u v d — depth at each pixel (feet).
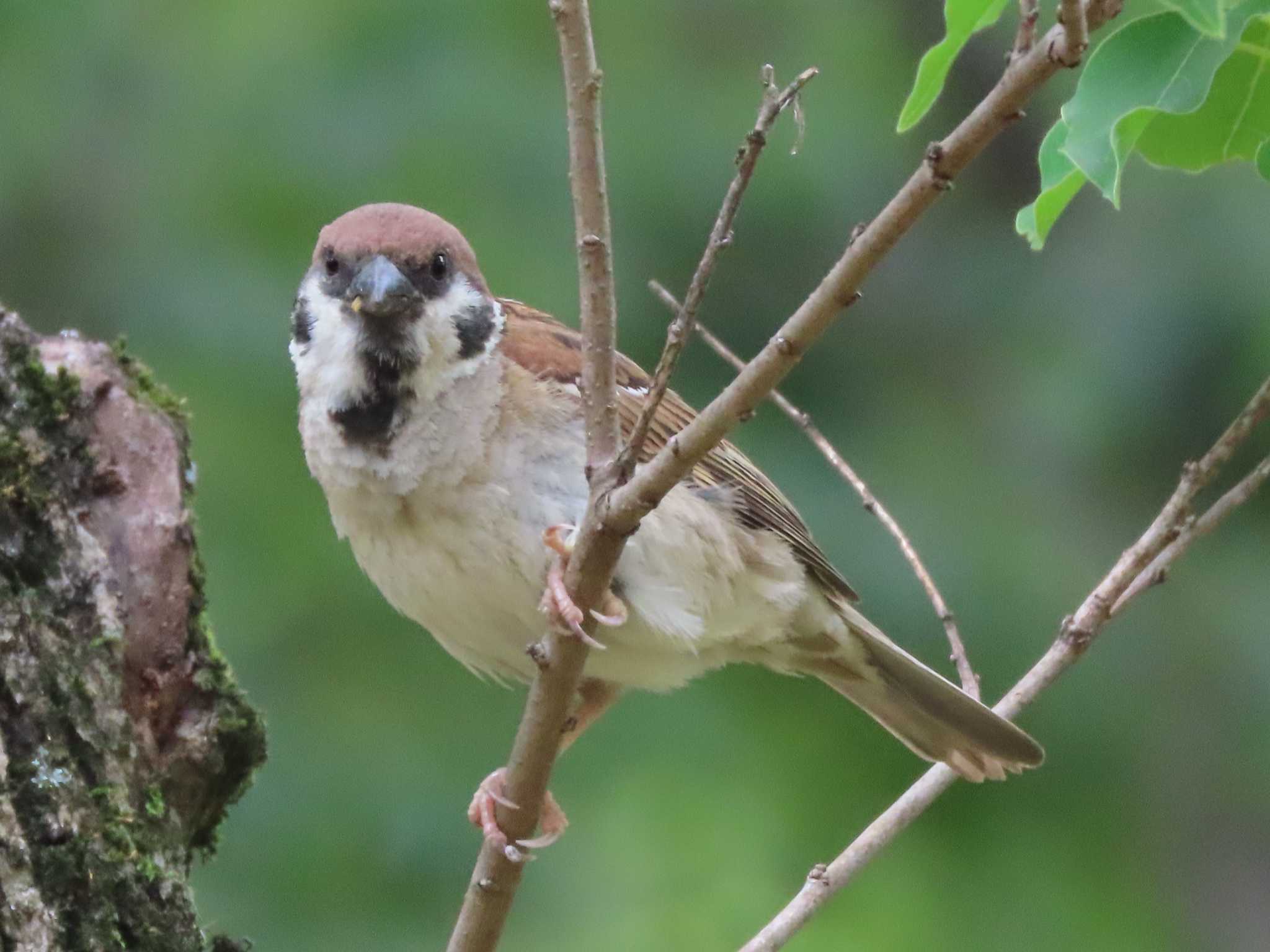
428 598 21.68
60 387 19.44
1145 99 14.28
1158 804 36.40
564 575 18.74
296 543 36.63
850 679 24.94
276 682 35.53
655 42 42.45
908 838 36.04
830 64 42.78
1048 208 15.75
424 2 41.24
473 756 35.32
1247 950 36.01
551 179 39.52
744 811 35.37
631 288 39.32
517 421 21.02
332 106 40.40
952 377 42.19
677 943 33.65
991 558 36.58
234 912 32.91
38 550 18.49
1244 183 39.63
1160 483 39.29
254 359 38.50
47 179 41.22
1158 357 39.14
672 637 21.89
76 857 17.37
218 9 43.09
